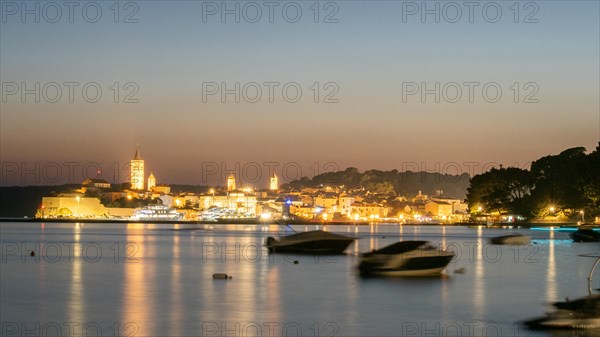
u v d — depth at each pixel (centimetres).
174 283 9906
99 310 7575
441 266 10612
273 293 8862
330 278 10469
